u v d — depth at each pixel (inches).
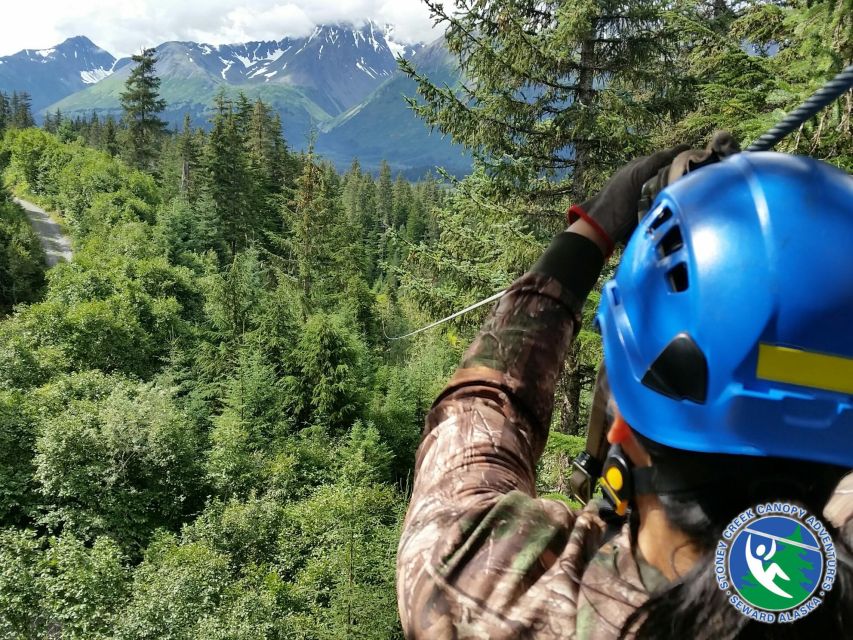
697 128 304.3
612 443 31.0
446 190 500.7
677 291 29.0
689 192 30.1
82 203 3459.6
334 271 2284.7
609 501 32.1
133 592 949.8
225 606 960.9
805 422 25.2
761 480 25.5
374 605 983.6
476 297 460.8
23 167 4200.3
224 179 3127.5
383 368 1876.2
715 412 26.0
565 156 478.9
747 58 229.9
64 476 1227.2
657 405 27.9
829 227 26.5
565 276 39.6
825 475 26.1
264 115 3993.6
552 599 28.6
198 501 1380.4
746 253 26.5
